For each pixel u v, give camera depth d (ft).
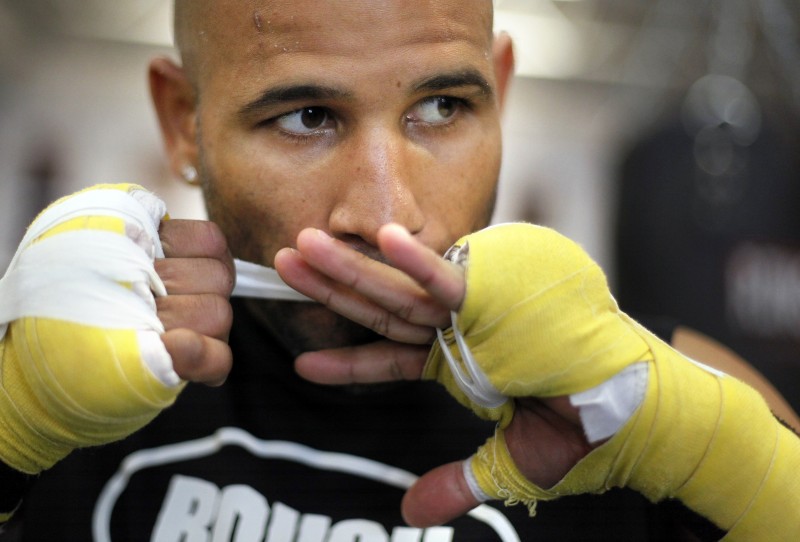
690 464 2.27
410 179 2.64
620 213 7.73
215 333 2.33
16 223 12.29
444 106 2.78
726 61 8.11
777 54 8.03
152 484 3.07
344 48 2.51
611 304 2.31
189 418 3.15
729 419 2.27
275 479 3.04
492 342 2.19
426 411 3.13
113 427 2.22
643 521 3.02
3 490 2.34
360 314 2.41
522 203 13.83
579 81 12.94
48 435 2.26
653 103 10.03
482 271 2.15
